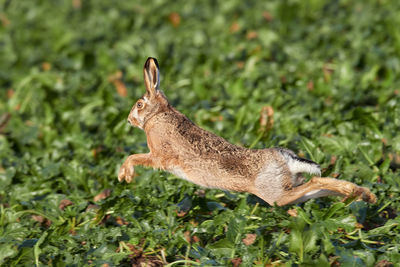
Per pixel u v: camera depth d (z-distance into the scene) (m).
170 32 21.36
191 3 24.39
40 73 17.62
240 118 12.37
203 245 8.54
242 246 8.07
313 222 8.27
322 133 11.52
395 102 12.43
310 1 21.59
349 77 14.89
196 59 17.59
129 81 16.91
